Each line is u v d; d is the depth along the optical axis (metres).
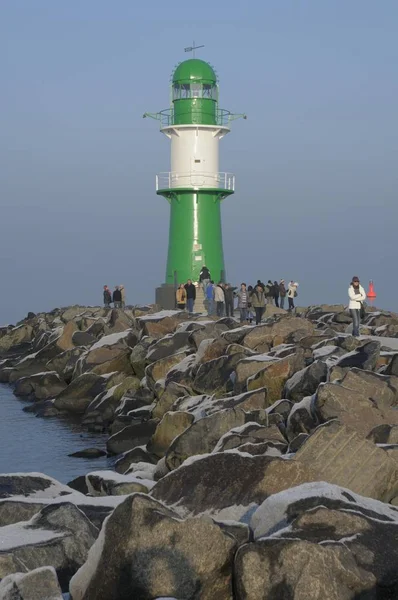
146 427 24.20
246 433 17.86
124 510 9.69
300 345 28.55
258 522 10.31
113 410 29.19
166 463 18.86
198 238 56.16
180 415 21.83
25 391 36.38
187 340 32.22
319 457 13.74
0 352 50.81
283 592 8.95
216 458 12.52
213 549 9.43
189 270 56.00
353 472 13.57
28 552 10.54
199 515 11.63
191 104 55.75
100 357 34.09
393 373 23.23
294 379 22.59
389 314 42.16
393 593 9.12
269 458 12.28
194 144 55.88
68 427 29.38
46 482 14.58
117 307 53.16
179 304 50.31
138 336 36.12
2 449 25.88
